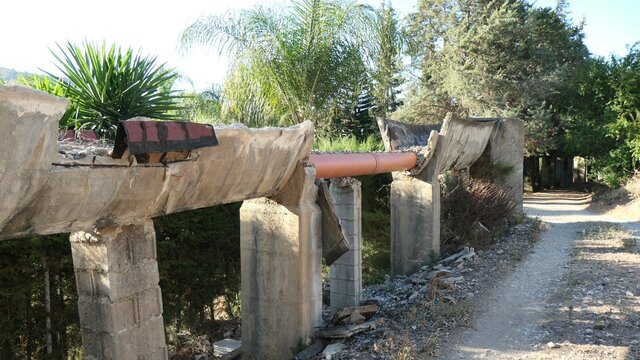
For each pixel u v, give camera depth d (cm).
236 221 915
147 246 494
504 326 737
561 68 2620
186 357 824
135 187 446
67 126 744
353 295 874
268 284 722
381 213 1480
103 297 459
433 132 1081
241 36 1167
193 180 512
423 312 791
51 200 380
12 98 312
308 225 708
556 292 868
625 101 2170
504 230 1412
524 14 2672
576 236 1393
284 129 613
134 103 821
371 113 2314
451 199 1342
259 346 735
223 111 1229
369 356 644
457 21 2614
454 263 1084
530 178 3194
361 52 1227
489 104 2523
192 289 873
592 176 2655
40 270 636
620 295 817
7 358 614
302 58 1184
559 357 612
